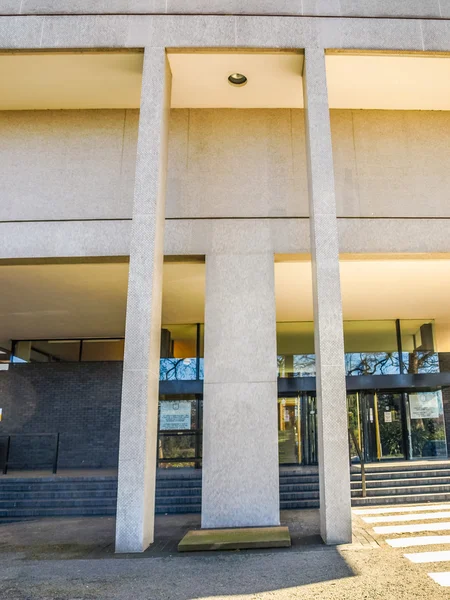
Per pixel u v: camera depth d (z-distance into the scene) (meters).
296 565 5.66
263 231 9.09
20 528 8.66
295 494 10.16
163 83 8.10
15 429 15.60
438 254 9.21
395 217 9.26
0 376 16.05
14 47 8.30
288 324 15.34
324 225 7.49
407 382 13.53
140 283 7.27
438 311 14.08
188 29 8.33
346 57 8.45
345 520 6.66
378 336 15.26
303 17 8.41
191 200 9.23
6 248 9.12
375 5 8.53
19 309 13.07
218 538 6.84
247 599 4.55
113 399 15.57
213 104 9.47
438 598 4.47
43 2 8.54
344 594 4.62
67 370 15.91
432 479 10.62
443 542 6.62
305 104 8.32
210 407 8.39
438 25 8.50
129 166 9.45
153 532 7.32
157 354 7.43
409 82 8.98
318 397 7.17
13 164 9.53
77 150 9.57
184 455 13.48
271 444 8.24
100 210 9.24
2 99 9.48
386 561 5.75
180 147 9.49
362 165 9.49
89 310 13.16
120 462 6.75
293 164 9.44
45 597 4.75
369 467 11.45
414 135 9.69
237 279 8.89
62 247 9.10
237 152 9.47
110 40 8.30
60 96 9.40
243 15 8.39
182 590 4.88
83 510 10.27
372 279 10.87
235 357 8.59
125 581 5.22
